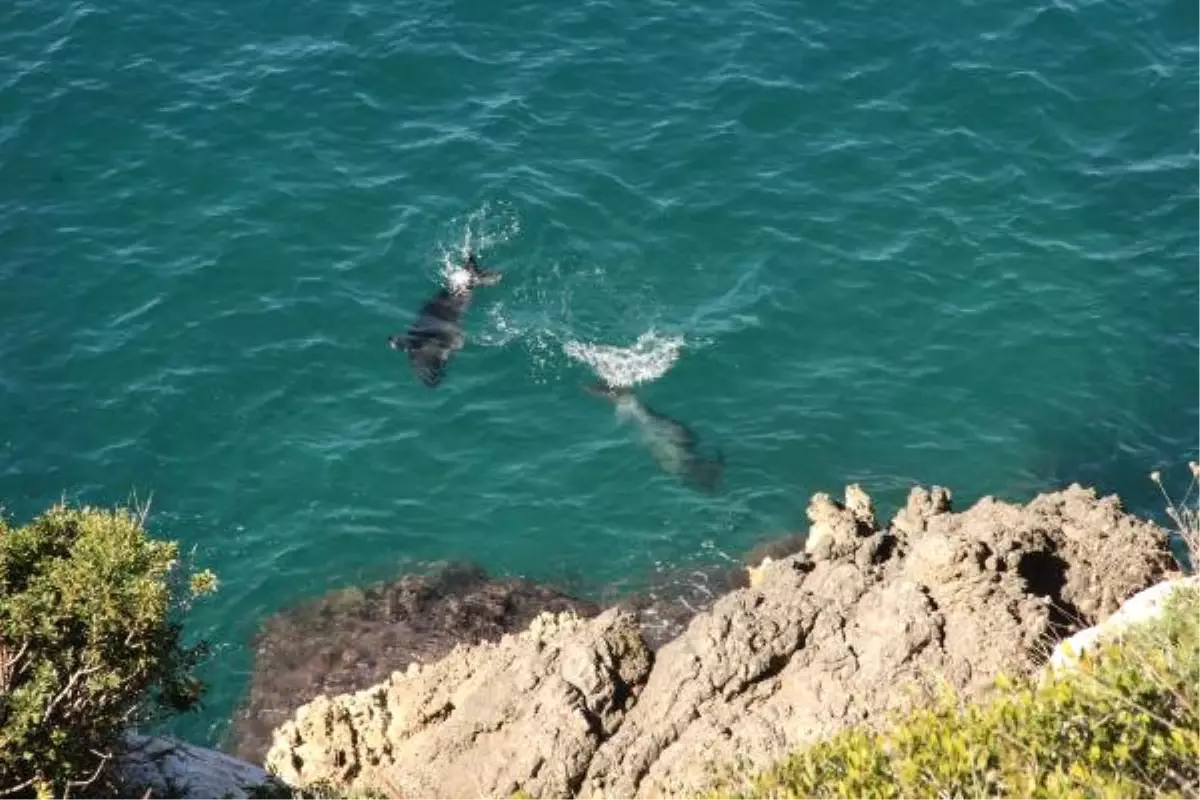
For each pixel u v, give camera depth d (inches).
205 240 2437.3
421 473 2124.8
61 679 1200.8
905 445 2167.8
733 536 2046.0
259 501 2080.5
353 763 1540.4
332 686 1835.6
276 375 2244.1
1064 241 2465.6
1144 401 2234.3
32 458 2105.1
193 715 1811.0
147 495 2073.1
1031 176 2578.7
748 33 2849.4
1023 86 2731.3
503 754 1411.2
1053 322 2338.8
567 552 2034.9
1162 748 908.0
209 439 2155.5
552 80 2743.6
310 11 2866.6
